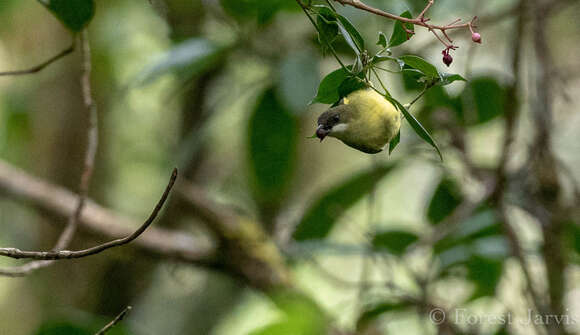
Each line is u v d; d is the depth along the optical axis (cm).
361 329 786
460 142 820
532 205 790
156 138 1203
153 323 1173
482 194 785
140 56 1212
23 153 1174
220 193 1118
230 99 873
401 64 394
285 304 733
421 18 396
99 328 650
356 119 448
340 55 764
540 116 776
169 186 379
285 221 977
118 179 1234
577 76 873
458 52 912
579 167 1029
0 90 1196
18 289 1158
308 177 1204
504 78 833
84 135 1159
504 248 779
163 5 773
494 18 836
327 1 397
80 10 552
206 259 888
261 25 718
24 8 1159
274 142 824
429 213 870
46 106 1158
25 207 913
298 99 725
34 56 1177
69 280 1124
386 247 824
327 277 798
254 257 874
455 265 791
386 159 814
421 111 816
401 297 779
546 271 783
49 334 646
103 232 903
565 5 823
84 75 624
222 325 1188
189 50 753
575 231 797
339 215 813
